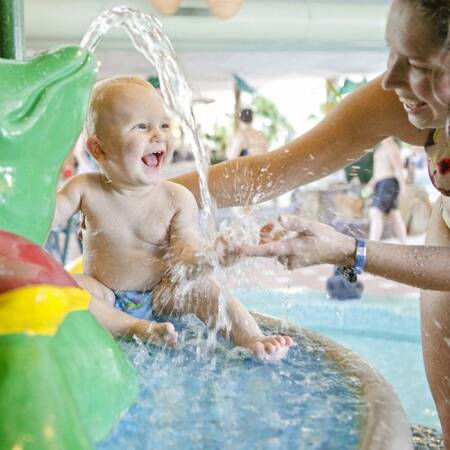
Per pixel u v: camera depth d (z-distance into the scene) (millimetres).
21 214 1029
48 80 1051
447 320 1626
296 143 1701
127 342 1328
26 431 737
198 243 1565
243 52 6559
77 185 1665
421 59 1119
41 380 779
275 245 1299
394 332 3207
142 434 917
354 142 1631
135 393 1009
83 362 885
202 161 1577
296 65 6734
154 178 1626
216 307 1425
